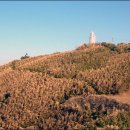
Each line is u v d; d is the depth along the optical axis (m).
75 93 52.84
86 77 57.28
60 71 61.09
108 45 79.06
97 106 47.19
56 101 51.25
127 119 43.31
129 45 78.62
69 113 47.06
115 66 62.47
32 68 64.88
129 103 47.91
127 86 54.50
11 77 60.62
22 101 52.34
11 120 49.06
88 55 69.81
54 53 79.88
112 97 50.88
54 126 45.66
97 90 53.47
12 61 74.62
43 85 55.94
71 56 70.81
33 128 46.50
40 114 49.03
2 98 54.91
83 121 44.44
